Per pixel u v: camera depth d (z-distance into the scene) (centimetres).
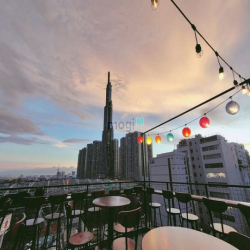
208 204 228
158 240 119
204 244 112
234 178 2031
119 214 166
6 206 220
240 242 119
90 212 318
